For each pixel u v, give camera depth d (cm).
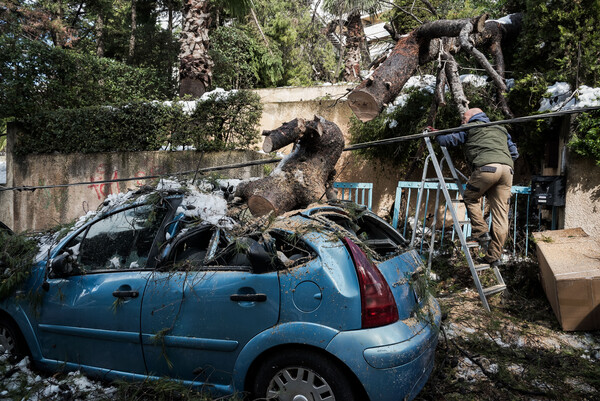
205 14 1055
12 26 1257
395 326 282
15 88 974
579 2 604
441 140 538
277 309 288
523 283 566
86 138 912
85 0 1666
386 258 322
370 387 266
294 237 309
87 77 1084
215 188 489
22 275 371
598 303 438
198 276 318
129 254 359
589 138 552
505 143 518
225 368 302
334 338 271
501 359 393
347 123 845
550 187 601
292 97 968
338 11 1197
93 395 325
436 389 342
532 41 662
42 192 966
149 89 1208
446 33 591
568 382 359
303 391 279
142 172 862
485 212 736
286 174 492
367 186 730
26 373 357
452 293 564
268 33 1625
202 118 815
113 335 335
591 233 567
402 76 596
